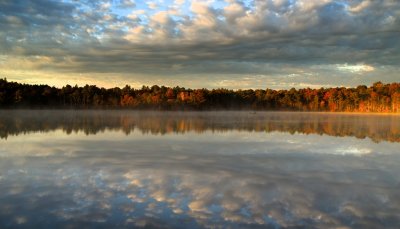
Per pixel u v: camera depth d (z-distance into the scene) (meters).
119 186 10.27
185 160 14.88
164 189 9.96
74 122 42.56
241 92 139.75
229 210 8.19
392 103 123.62
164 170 12.62
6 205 8.45
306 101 139.62
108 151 17.42
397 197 9.40
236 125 38.62
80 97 116.19
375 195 9.57
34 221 7.43
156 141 21.98
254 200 8.98
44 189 9.91
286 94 141.62
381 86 135.62
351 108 132.25
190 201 8.84
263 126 37.34
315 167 13.52
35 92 106.69
